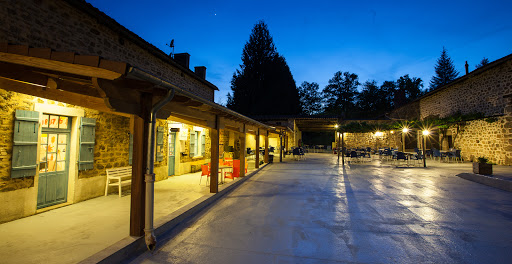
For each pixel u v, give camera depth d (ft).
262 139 67.46
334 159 52.54
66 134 14.75
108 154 17.39
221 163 26.45
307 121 67.36
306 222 12.80
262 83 118.62
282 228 11.94
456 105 46.16
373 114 105.19
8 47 7.42
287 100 114.62
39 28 12.18
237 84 118.93
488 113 37.86
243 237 10.82
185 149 28.35
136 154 9.77
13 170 11.48
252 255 9.16
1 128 11.16
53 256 8.43
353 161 47.70
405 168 36.27
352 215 14.01
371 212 14.58
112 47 16.81
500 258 8.95
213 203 16.43
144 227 9.87
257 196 18.53
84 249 8.97
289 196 18.56
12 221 11.66
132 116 10.05
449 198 18.01
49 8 12.68
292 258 8.95
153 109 9.77
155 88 9.30
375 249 9.70
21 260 8.13
